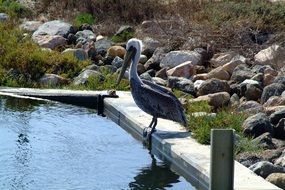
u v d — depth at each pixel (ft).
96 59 67.51
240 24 67.41
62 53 67.05
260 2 74.02
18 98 57.41
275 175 36.19
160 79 59.41
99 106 56.29
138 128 47.06
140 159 42.65
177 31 68.54
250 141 41.98
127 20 78.95
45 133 47.70
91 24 78.95
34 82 62.08
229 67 59.36
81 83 60.95
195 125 45.44
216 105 51.67
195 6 76.79
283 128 44.45
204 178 37.14
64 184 38.14
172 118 44.88
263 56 61.87
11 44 67.21
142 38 70.38
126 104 53.16
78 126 50.03
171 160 41.42
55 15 82.12
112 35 75.05
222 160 30.50
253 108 49.32
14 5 85.46
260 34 67.46
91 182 38.47
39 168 40.55
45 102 56.80
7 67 63.77
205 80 56.75
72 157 42.68
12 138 46.29
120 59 65.16
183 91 56.39
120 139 47.03
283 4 73.82
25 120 50.85
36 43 70.13
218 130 30.45
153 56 65.10
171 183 38.75
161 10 78.48
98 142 45.96
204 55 64.39
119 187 38.09
